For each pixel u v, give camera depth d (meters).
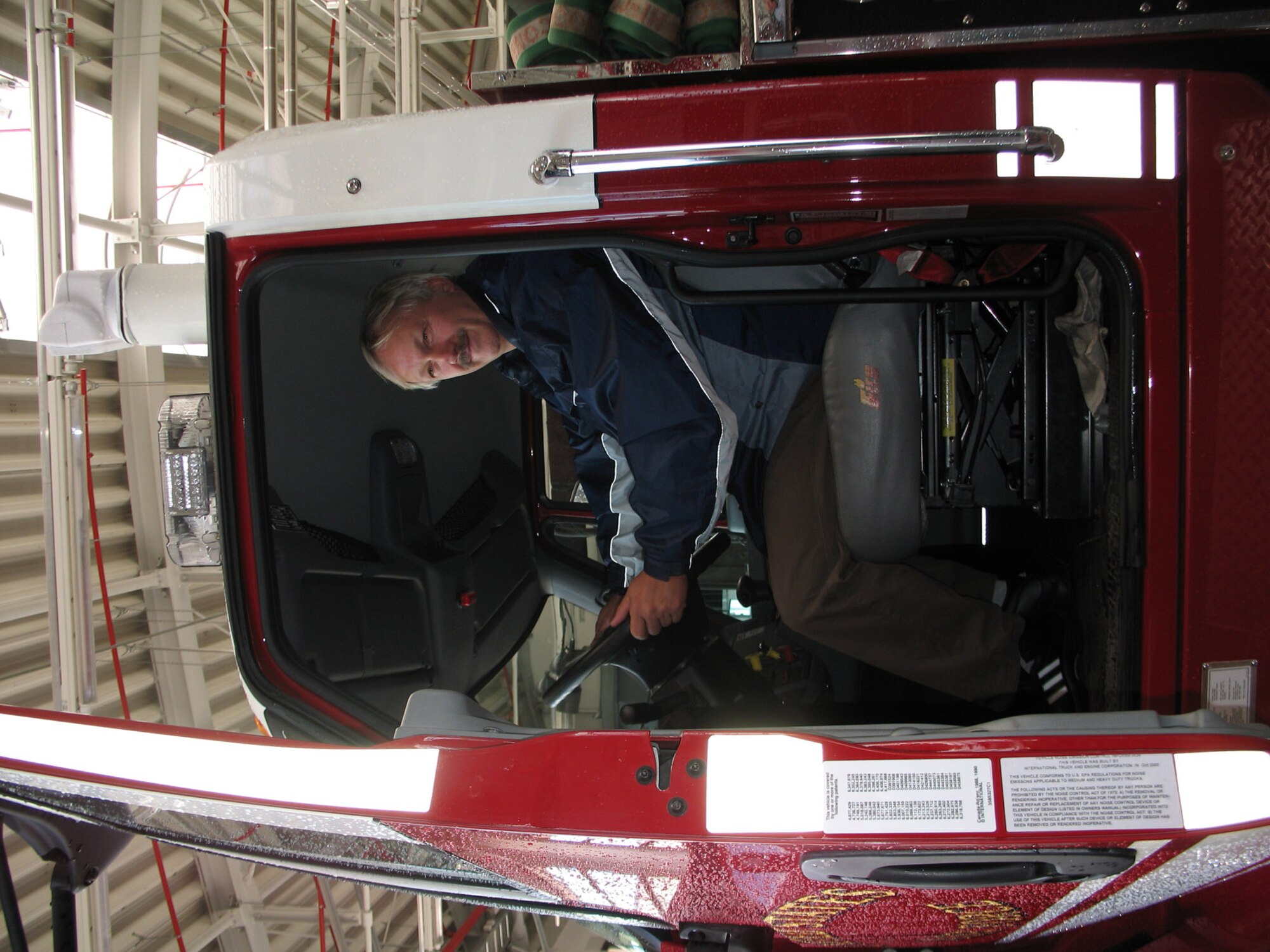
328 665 1.78
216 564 1.66
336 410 1.97
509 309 1.61
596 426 1.92
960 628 1.55
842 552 1.54
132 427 3.86
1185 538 1.21
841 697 1.89
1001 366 1.54
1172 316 1.20
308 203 1.27
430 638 2.09
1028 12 1.17
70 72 2.68
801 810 0.94
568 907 1.36
